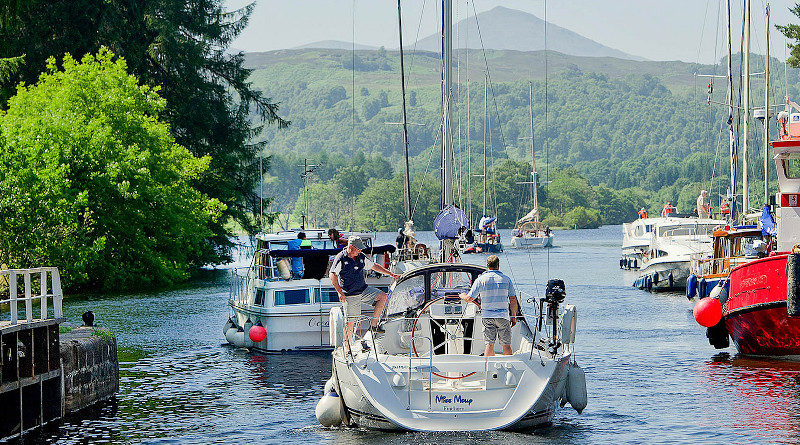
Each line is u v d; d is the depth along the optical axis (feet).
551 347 87.76
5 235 221.87
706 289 160.25
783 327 117.08
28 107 253.03
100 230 257.34
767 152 233.55
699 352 132.36
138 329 165.48
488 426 77.71
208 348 141.28
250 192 384.47
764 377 110.32
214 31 377.30
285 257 136.05
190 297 230.07
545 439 80.18
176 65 344.69
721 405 94.63
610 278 305.73
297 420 90.27
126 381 113.80
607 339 148.05
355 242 107.04
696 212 336.49
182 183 291.99
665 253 263.70
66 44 294.66
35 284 228.22
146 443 82.79
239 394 104.32
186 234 286.66
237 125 379.35
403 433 78.54
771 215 154.40
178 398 102.63
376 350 87.66
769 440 80.12
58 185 224.12
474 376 83.97
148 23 335.47
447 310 91.45
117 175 253.65
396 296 95.66
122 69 279.28
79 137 242.37
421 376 79.71
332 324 88.28
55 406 93.20
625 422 86.84
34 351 89.86
